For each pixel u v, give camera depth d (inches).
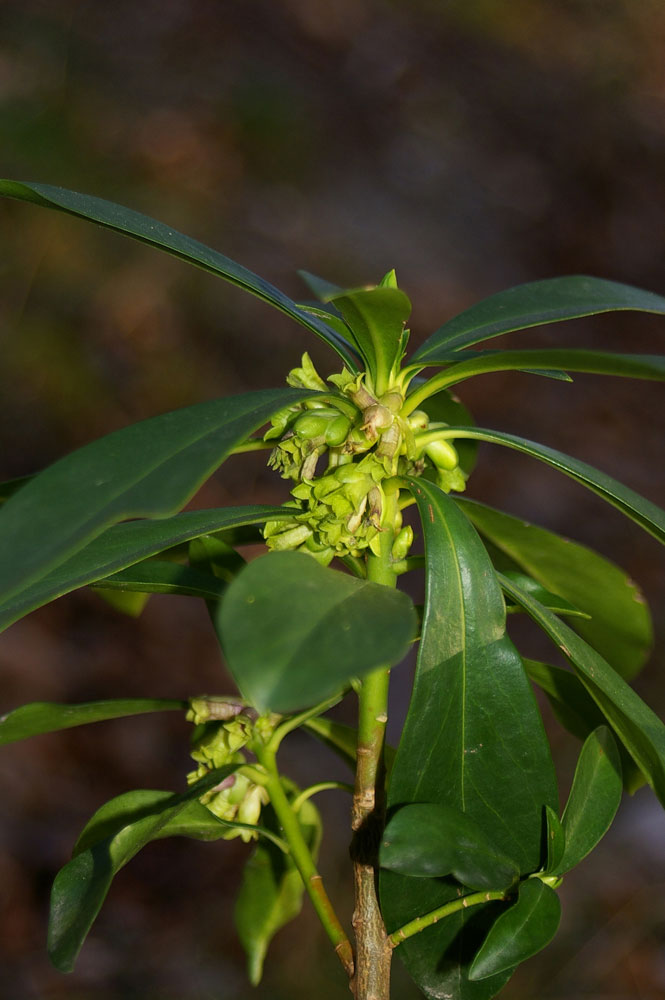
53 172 297.0
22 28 342.3
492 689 56.6
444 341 65.7
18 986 163.2
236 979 172.7
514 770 57.1
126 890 184.9
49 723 72.1
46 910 175.6
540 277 376.2
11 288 266.2
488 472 295.6
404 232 356.5
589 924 192.2
